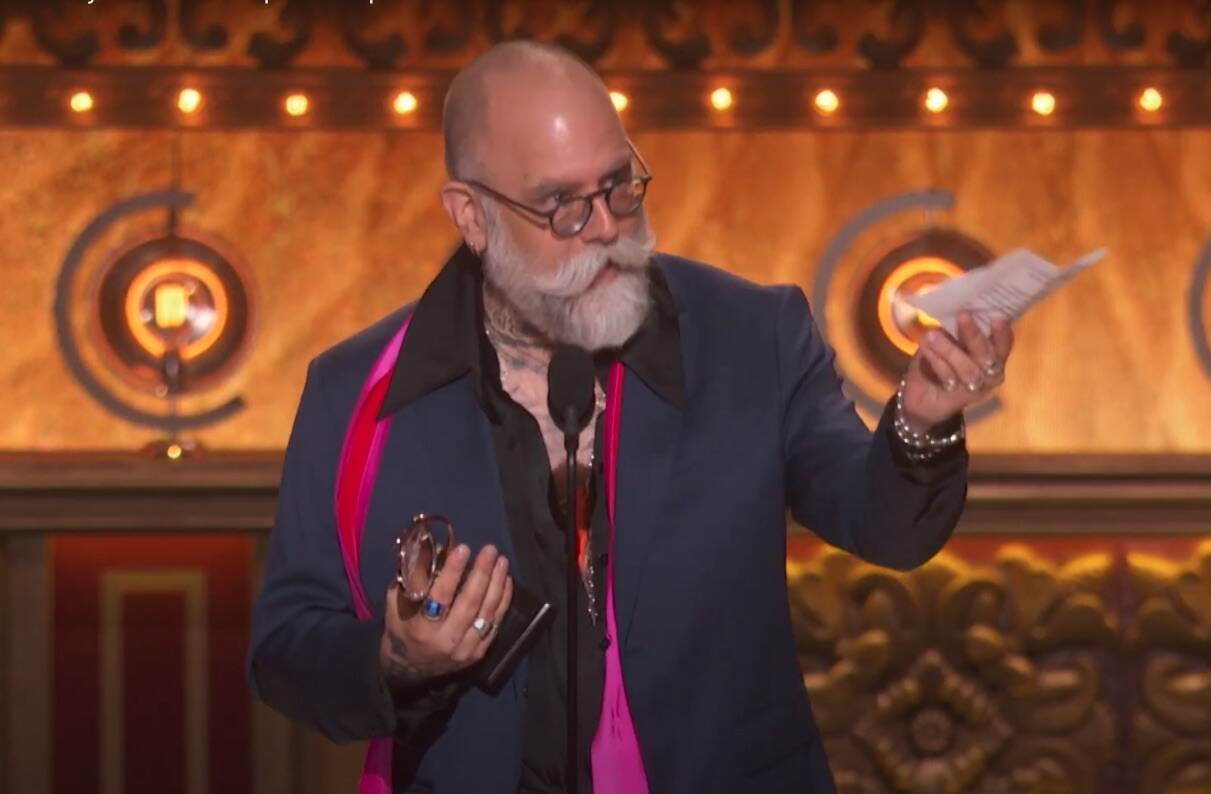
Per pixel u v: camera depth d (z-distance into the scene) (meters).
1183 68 15.35
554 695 7.44
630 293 7.40
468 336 7.79
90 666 15.19
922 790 15.18
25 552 15.10
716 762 7.41
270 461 14.91
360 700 7.11
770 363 7.75
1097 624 15.14
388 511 7.64
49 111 15.39
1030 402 15.23
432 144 15.52
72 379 15.27
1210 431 15.13
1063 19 15.39
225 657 15.23
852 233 15.29
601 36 15.42
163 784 15.23
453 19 15.46
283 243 15.41
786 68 15.39
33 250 15.34
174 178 15.44
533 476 7.63
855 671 15.19
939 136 15.42
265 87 15.41
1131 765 15.27
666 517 7.47
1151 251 15.33
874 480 7.06
